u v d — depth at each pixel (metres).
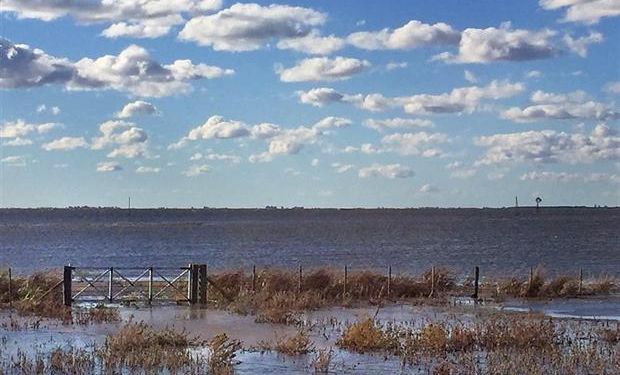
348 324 24.58
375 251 77.25
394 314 27.83
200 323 25.27
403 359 19.31
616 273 51.03
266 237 111.69
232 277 32.66
